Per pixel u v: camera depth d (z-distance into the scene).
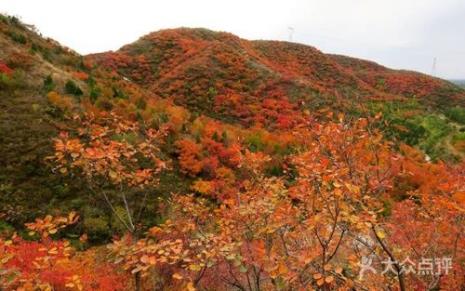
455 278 7.03
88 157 5.83
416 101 87.12
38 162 18.05
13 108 21.55
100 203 16.91
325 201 4.78
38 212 15.59
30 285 4.31
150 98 37.72
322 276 4.62
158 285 7.48
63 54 38.88
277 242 6.68
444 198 6.22
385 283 6.23
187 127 29.59
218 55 74.19
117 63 82.12
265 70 71.50
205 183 21.09
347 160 5.75
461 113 73.06
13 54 28.84
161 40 92.25
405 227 7.52
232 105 55.88
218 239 5.21
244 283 8.25
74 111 23.69
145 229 15.39
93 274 10.68
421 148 51.62
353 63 152.88
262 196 7.44
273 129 45.00
